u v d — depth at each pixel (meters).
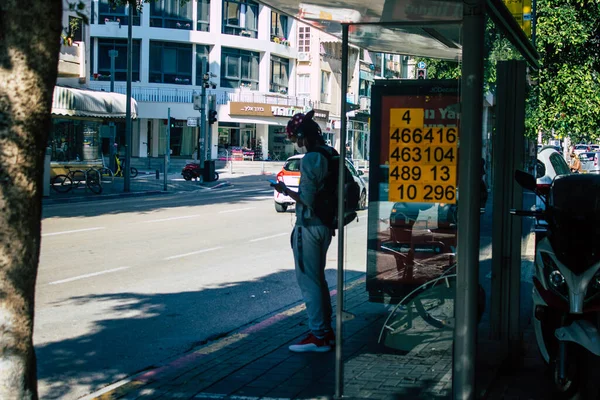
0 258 2.88
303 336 7.29
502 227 6.14
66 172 28.86
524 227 7.16
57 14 2.91
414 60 6.45
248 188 34.84
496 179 6.15
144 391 5.64
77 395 5.84
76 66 25.98
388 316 5.45
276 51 59.22
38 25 2.85
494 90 5.62
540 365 6.24
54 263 11.95
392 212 5.58
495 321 6.14
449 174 5.43
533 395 5.38
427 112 5.45
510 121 6.16
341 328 5.30
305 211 6.46
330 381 5.81
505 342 6.14
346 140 5.41
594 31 15.52
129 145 29.58
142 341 7.45
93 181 27.94
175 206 23.58
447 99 5.39
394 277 5.52
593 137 17.27
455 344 4.89
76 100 26.69
